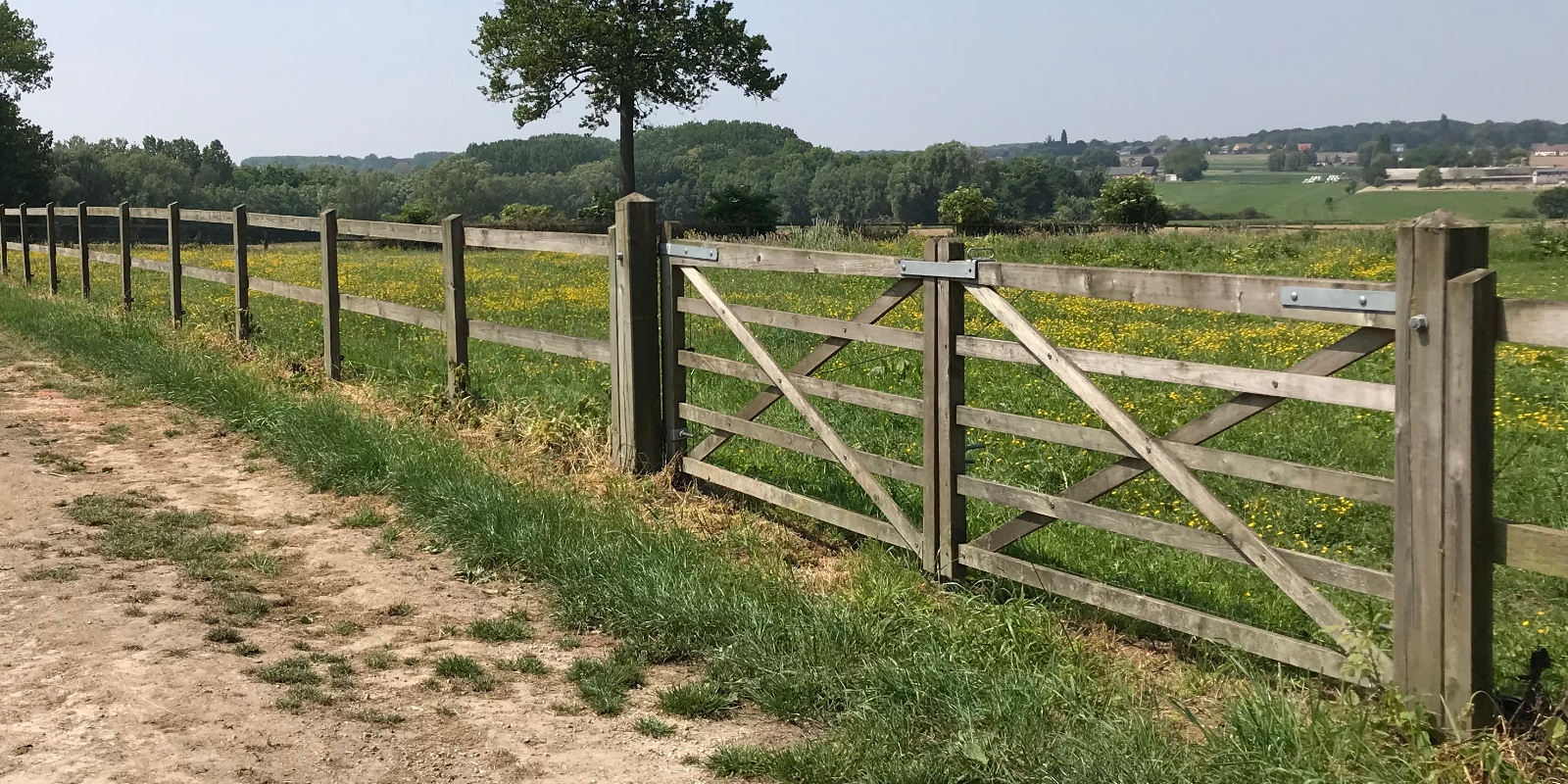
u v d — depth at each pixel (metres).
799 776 3.52
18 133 61.91
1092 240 26.08
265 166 133.25
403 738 3.73
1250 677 4.05
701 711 4.03
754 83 58.91
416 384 9.47
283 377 9.77
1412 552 3.50
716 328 12.72
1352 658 3.66
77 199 82.94
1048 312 13.72
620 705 4.06
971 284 4.93
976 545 5.14
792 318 5.93
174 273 12.94
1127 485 6.61
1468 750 3.30
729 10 58.50
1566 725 3.32
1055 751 3.55
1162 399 8.38
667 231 6.83
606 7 57.72
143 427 8.41
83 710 3.75
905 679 4.02
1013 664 4.27
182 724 3.69
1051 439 4.71
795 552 5.88
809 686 4.09
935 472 5.23
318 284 19.98
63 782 3.28
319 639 4.60
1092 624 4.85
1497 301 3.30
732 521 6.27
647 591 4.82
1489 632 3.43
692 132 162.12
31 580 5.02
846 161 134.12
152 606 4.79
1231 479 6.54
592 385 9.25
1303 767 3.31
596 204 56.84
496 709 4.00
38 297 16.08
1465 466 3.33
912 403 5.31
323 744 3.63
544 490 6.32
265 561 5.47
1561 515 5.69
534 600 5.13
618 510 6.06
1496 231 25.86
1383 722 3.48
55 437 8.02
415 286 19.44
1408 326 3.44
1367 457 6.77
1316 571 3.85
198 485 6.88
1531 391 8.11
